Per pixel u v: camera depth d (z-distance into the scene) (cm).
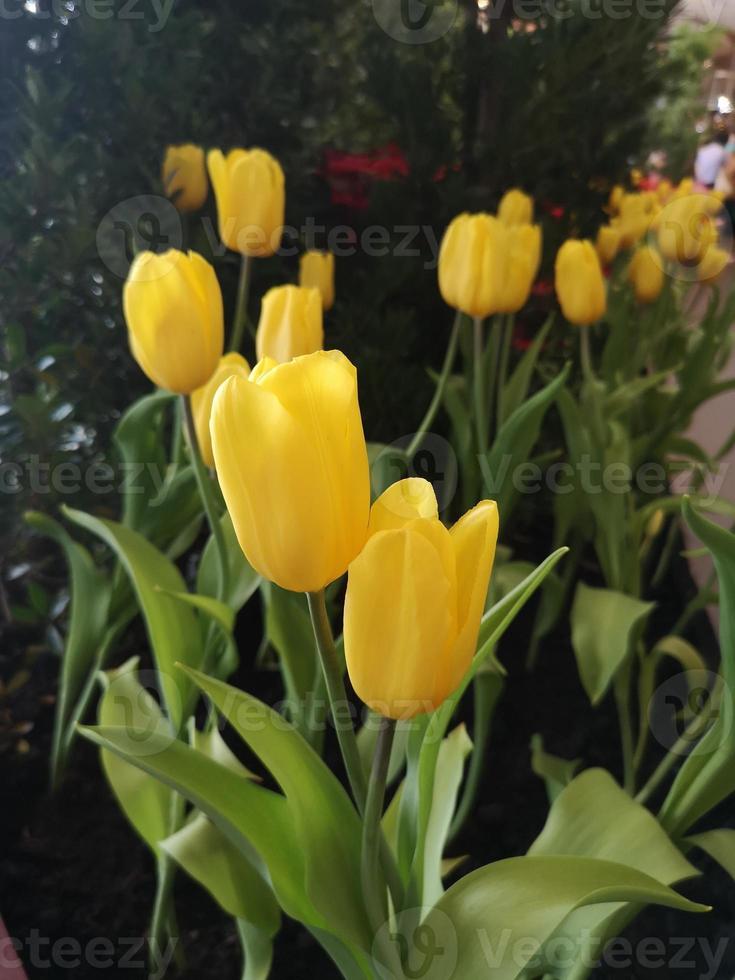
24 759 59
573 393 84
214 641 49
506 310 54
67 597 65
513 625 75
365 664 21
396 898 29
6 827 55
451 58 80
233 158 50
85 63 61
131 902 51
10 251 59
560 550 25
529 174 80
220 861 37
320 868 28
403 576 19
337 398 20
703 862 54
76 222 60
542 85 80
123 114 64
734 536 27
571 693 68
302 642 46
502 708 66
